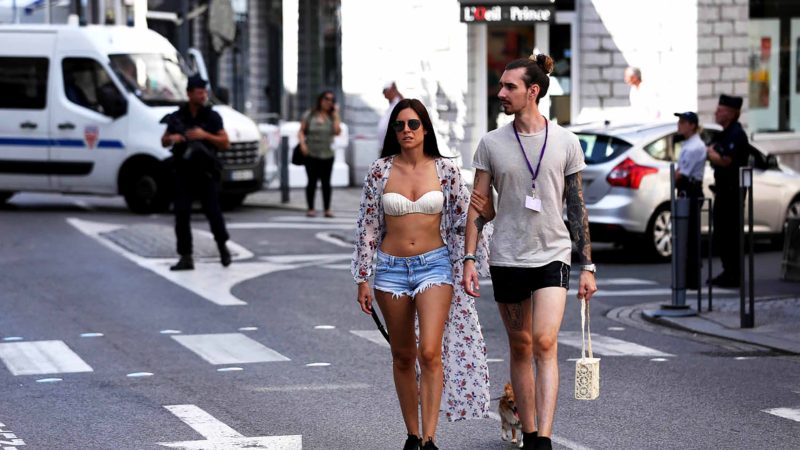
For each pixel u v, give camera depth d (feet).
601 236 76.79
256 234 86.94
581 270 33.63
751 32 112.37
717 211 67.00
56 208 103.50
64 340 51.70
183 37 111.45
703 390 42.75
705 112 109.91
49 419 38.63
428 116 33.40
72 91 100.63
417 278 33.24
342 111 135.85
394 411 39.63
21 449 35.14
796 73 114.42
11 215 96.84
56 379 44.50
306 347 50.42
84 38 101.19
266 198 111.65
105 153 99.45
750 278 54.60
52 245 80.12
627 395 41.98
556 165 33.04
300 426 37.70
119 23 114.93
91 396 41.81
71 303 60.49
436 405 33.09
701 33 109.09
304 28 147.74
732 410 39.78
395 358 33.96
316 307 59.82
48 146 100.63
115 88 99.76
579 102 116.26
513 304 33.60
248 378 44.62
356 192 116.88
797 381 44.27
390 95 88.53
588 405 40.50
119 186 99.60
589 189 77.30
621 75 114.42
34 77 101.30
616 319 58.29
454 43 116.16
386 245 33.58
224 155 99.60
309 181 98.53
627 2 112.98
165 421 38.32
